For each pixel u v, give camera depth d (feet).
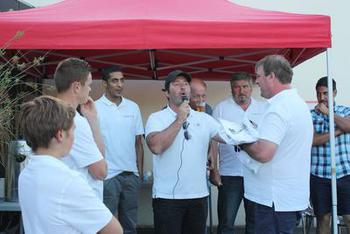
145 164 18.20
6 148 10.36
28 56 15.01
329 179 12.63
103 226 4.88
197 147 9.56
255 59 15.97
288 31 10.41
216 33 10.28
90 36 10.11
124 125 12.41
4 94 9.08
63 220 4.68
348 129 12.17
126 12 11.60
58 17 10.87
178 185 9.37
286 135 7.75
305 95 18.97
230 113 13.19
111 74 12.38
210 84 18.71
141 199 18.29
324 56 18.94
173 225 9.43
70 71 7.07
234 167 13.03
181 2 12.62
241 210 18.76
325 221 12.97
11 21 10.07
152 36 10.18
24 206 4.88
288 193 7.83
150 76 18.15
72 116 5.20
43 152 5.04
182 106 9.13
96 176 6.94
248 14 11.78
